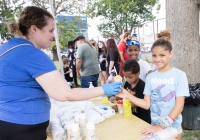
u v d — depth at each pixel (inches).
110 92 43.7
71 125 46.3
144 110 71.4
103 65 198.1
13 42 40.2
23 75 37.9
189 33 119.6
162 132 42.9
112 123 56.6
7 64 37.8
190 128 106.1
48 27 41.6
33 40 42.0
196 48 122.0
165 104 55.2
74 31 656.4
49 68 37.7
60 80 38.6
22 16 40.6
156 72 58.7
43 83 37.9
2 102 39.4
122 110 64.7
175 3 120.4
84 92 41.2
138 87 72.2
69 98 39.5
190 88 106.9
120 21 685.3
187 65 122.5
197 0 115.9
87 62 136.3
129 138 47.1
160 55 55.1
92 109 64.1
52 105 61.8
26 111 39.2
